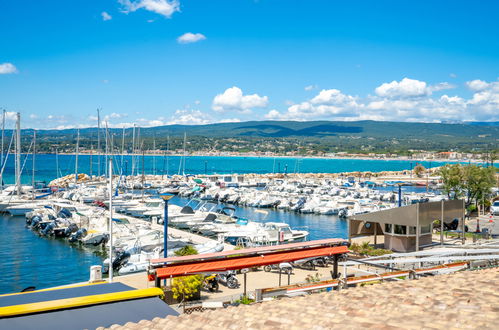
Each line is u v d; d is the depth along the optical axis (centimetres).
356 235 3641
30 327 892
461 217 3544
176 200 9412
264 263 2084
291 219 6981
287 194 9269
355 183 12256
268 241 4675
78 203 7256
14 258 4166
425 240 3441
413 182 13662
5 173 16788
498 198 7338
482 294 858
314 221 6781
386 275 1777
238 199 8725
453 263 1834
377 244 3622
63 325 907
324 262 3194
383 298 903
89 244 4588
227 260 1989
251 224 5272
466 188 5866
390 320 696
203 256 1955
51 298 1073
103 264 3616
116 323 925
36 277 3553
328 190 10225
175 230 5109
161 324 863
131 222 5350
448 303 781
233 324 805
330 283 1769
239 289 2638
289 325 756
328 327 704
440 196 8850
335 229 6047
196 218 5828
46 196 8375
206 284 2589
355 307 834
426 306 777
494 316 659
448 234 4241
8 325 898
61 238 5059
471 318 659
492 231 4669
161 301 1052
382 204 7656
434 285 1023
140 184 11056
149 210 6644
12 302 1040
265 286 2683
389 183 13412
